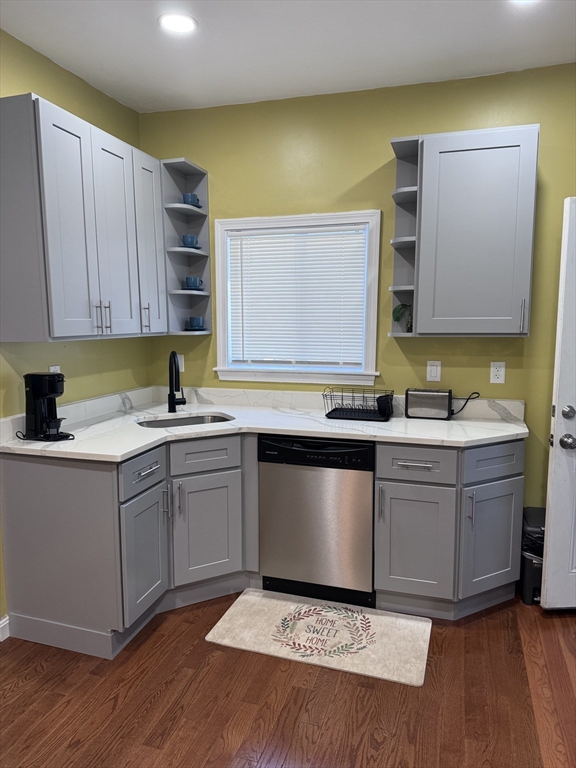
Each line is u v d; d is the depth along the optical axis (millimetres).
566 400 2510
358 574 2639
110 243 2598
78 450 2223
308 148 3119
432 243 2684
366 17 2283
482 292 2652
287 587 2814
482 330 2678
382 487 2541
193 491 2631
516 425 2762
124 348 3275
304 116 3109
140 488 2350
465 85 2850
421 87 2914
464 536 2494
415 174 2943
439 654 2312
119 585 2252
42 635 2410
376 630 2488
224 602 2762
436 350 3025
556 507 2553
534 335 2873
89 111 2930
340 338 3223
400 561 2574
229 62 2693
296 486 2670
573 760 1757
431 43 2498
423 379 3064
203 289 3385
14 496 2363
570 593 2602
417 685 2109
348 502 2598
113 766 1740
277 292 3299
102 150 2518
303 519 2686
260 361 3395
